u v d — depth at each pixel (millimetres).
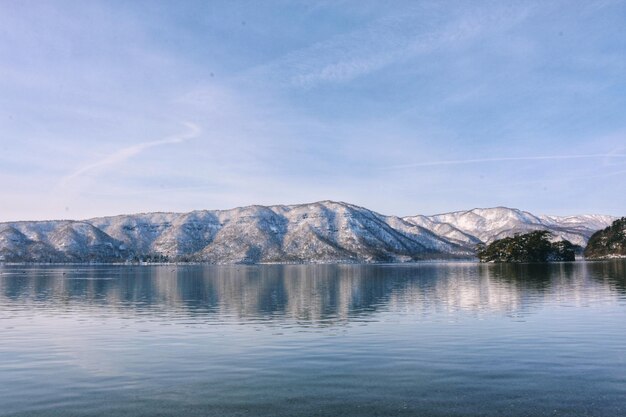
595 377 24578
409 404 20891
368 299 71000
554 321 43688
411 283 113000
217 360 29812
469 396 21828
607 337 35312
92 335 39938
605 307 53812
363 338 36812
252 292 92000
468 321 44781
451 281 117438
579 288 83312
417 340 35438
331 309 57875
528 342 33812
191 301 72062
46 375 26469
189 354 31734
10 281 143000
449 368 26875
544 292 76125
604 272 146250
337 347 33469
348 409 20406
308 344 34781
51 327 44875
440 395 22031
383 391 22797
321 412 20094
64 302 71438
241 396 22359
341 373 26203
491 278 126250
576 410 19891
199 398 22125
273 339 37094
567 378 24469
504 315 48625
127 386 24188
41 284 125812
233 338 37781
